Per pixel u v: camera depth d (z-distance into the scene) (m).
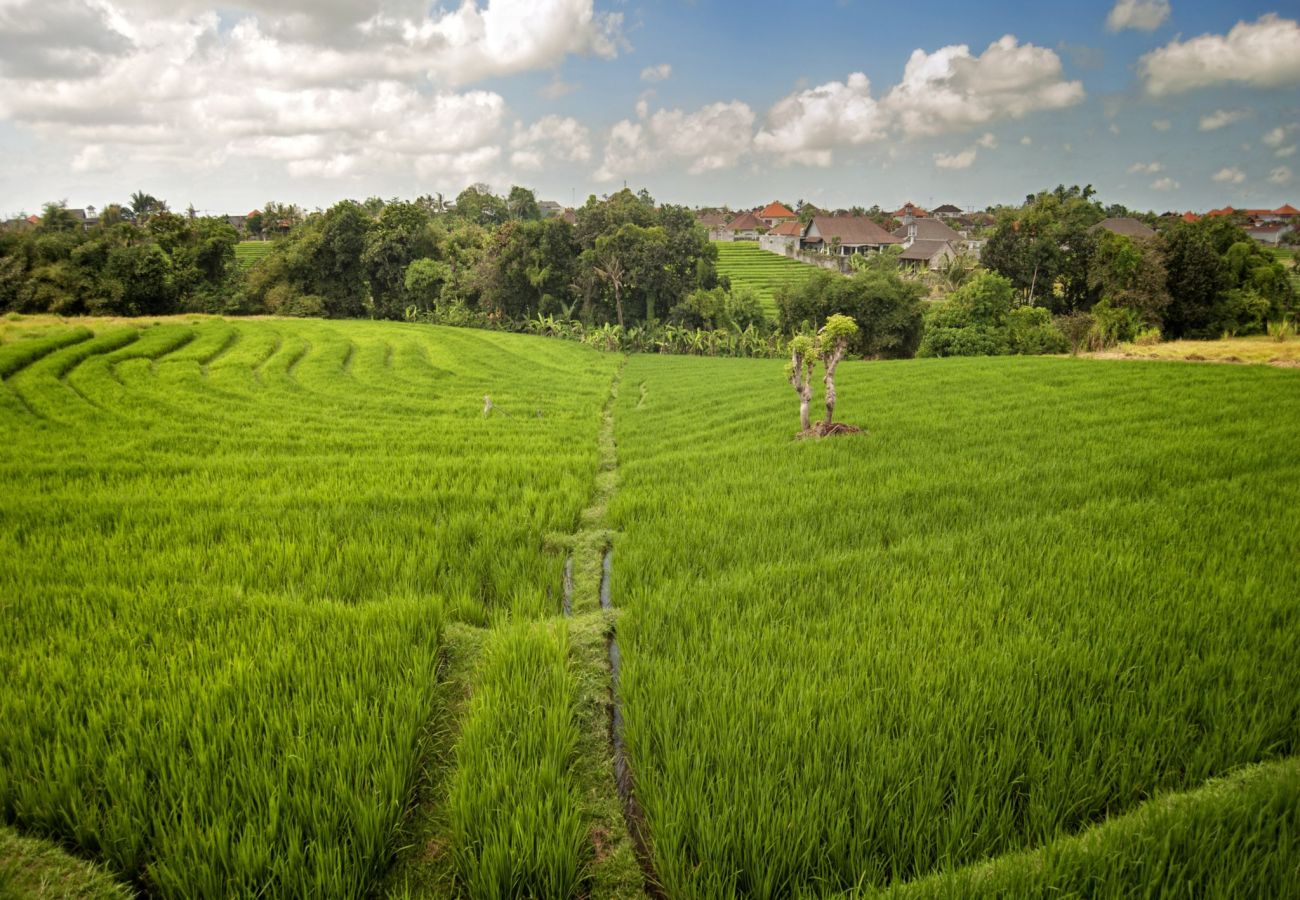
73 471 14.57
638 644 6.95
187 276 59.62
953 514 10.55
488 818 4.48
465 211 133.62
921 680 5.72
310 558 9.34
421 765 5.34
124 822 4.42
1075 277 57.84
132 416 21.73
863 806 4.31
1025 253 58.25
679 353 62.09
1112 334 44.38
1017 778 4.57
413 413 25.89
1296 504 9.73
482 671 6.56
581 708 6.18
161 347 34.94
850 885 4.04
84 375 27.66
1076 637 6.46
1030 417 17.73
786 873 4.09
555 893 4.14
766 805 4.41
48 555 9.30
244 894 3.97
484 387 32.84
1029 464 13.09
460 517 11.12
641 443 19.31
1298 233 124.81
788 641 6.71
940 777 4.66
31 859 4.37
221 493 12.87
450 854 4.50
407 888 4.20
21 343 31.45
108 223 85.62
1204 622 6.48
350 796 4.57
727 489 12.87
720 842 4.20
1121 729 5.03
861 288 53.91
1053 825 4.28
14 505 11.54
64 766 4.82
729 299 63.88
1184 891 3.69
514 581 8.87
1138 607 6.89
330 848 4.16
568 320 65.12
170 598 7.86
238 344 39.75
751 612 7.37
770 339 59.56
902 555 8.94
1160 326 49.31
